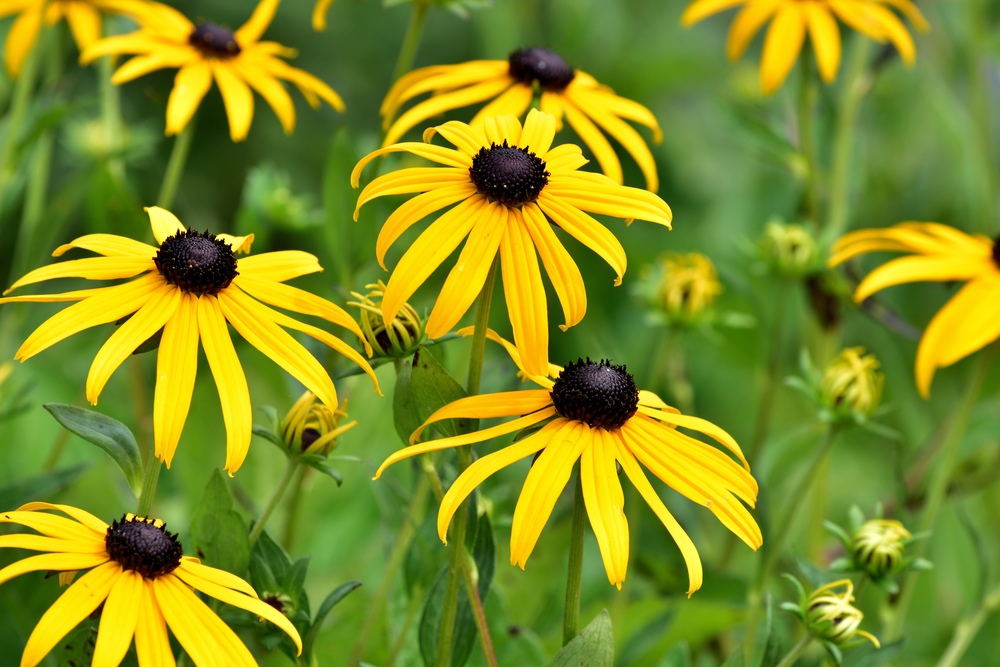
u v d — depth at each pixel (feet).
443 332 2.69
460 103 3.09
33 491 3.05
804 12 3.43
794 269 3.43
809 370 3.19
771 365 3.47
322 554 3.39
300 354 2.73
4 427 3.44
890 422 4.49
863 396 3.14
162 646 2.65
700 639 3.38
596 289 4.66
